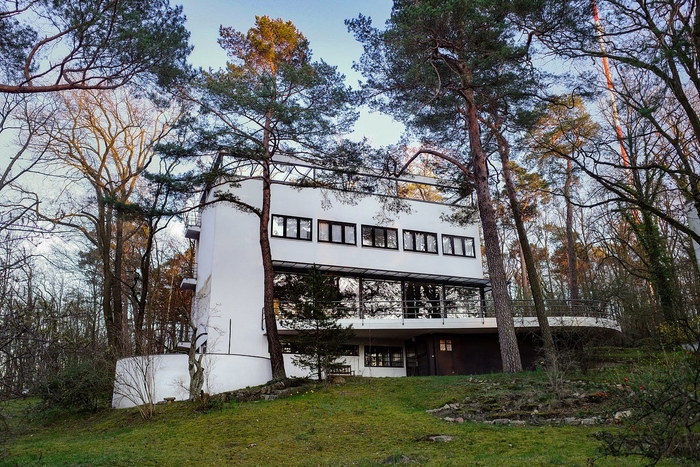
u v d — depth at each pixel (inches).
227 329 930.7
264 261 849.5
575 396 593.0
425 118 880.3
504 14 666.2
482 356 1008.9
